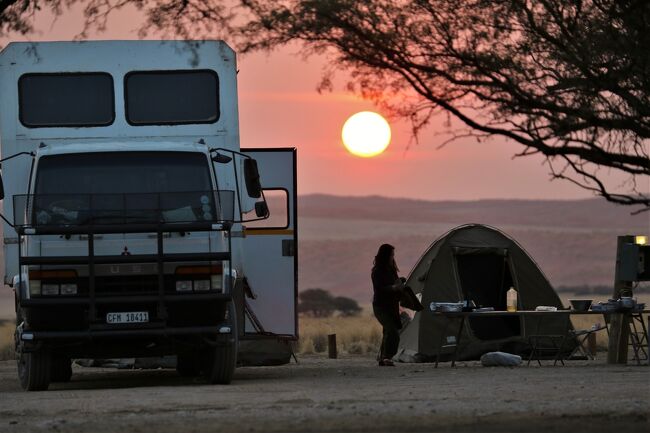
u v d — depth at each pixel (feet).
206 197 117.19
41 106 124.36
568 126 105.91
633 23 104.42
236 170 125.18
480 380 120.57
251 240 150.82
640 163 107.76
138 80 125.70
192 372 149.28
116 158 119.85
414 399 98.43
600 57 107.24
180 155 120.78
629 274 150.82
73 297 115.24
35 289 114.83
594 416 82.99
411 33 106.83
